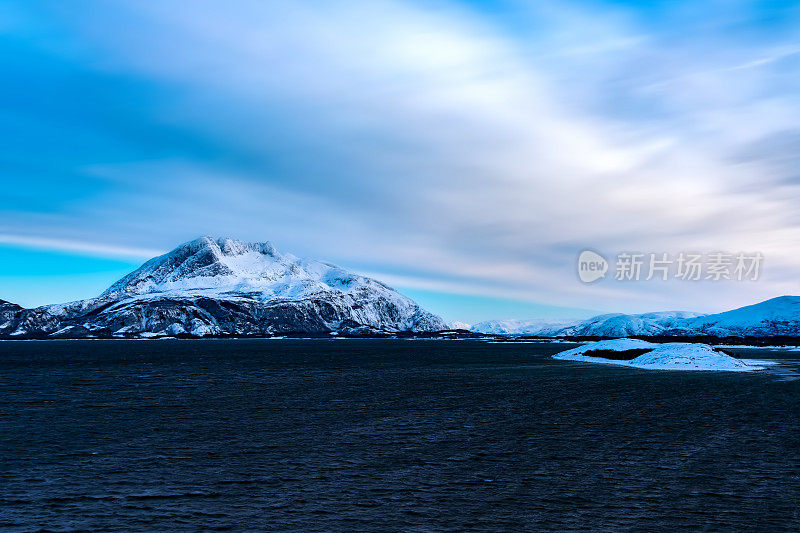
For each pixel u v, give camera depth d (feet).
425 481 83.56
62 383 241.14
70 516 70.08
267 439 113.19
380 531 64.90
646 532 64.18
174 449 104.53
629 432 119.14
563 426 126.41
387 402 170.50
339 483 82.79
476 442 109.60
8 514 70.69
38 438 115.24
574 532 64.28
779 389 203.51
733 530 64.69
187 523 67.62
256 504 74.08
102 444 109.19
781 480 83.05
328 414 146.00
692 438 112.37
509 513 70.33
